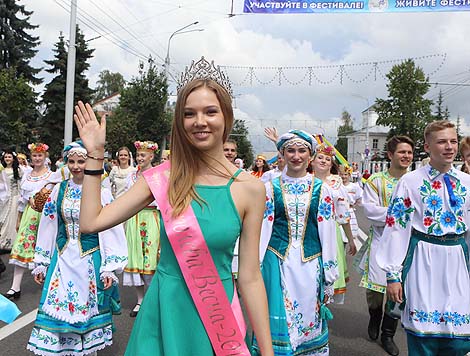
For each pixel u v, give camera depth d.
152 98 23.77
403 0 11.03
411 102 26.03
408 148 4.35
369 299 4.59
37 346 3.40
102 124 1.88
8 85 17.52
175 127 1.89
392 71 26.05
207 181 1.88
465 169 4.42
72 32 12.95
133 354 1.84
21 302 5.51
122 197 1.92
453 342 2.90
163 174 1.92
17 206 7.68
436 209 2.96
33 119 29.69
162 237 1.88
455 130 2.95
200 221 1.81
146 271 5.21
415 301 2.95
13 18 31.81
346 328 4.89
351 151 68.62
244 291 1.89
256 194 1.89
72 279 3.49
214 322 1.80
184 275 1.80
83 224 1.83
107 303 3.70
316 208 3.55
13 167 8.01
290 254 3.51
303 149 3.58
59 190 3.68
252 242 1.88
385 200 4.38
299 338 3.43
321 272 3.56
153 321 1.85
